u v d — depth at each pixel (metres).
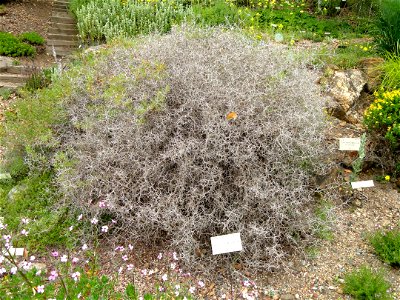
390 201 3.57
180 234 2.78
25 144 3.52
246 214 2.85
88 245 2.91
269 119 3.08
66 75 4.00
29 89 5.07
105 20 6.94
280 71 3.45
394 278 2.84
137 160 2.90
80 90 3.75
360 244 3.12
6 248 2.51
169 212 2.72
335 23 7.12
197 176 2.91
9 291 2.41
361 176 3.83
